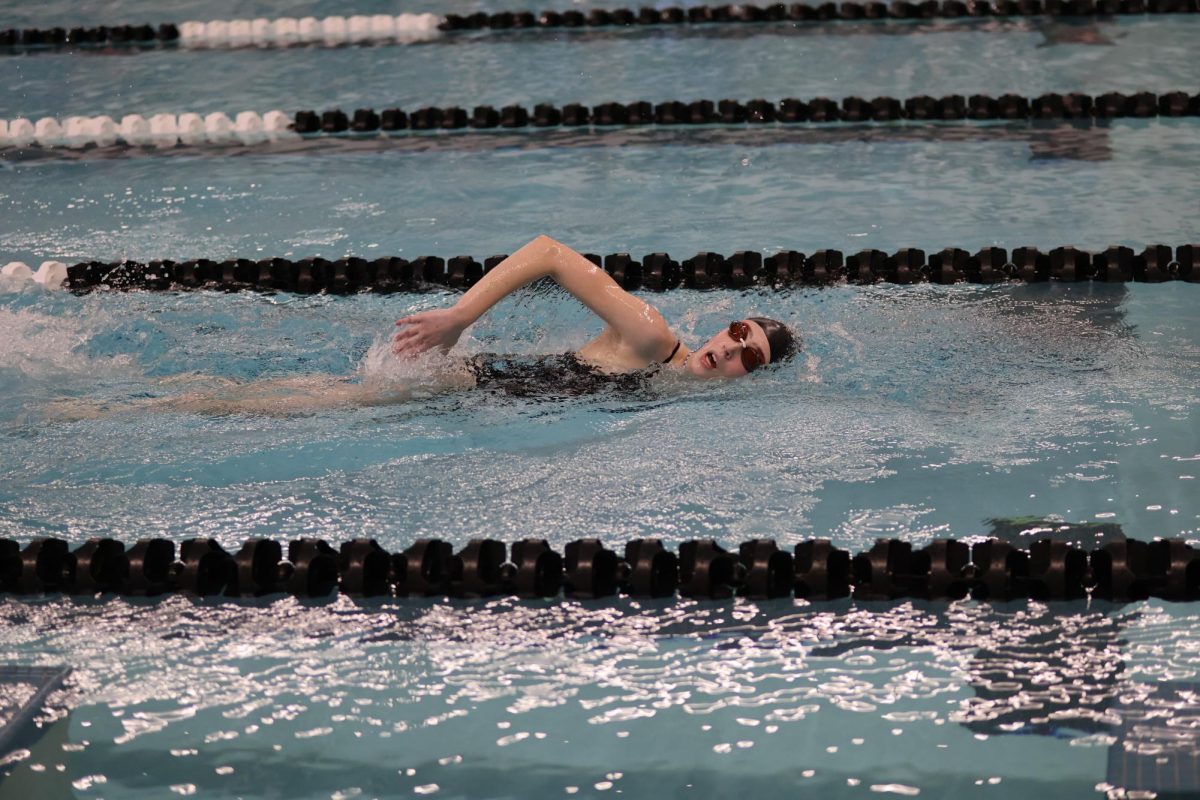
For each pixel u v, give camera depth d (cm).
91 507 583
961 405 662
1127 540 516
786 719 438
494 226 977
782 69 1354
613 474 601
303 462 619
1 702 459
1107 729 426
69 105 1356
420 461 617
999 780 405
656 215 987
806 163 1093
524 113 1233
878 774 410
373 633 496
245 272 883
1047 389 677
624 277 859
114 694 461
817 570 513
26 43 1620
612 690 457
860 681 457
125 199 1072
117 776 420
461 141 1198
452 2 1700
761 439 629
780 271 861
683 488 586
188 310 814
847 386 684
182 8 1739
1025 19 1490
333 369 714
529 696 456
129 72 1480
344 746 432
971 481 584
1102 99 1170
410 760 424
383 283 873
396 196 1055
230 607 514
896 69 1333
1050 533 542
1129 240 892
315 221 1002
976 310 792
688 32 1524
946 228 934
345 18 1627
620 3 1641
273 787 412
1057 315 779
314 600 518
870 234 930
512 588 520
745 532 550
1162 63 1292
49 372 716
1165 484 575
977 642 477
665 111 1220
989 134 1141
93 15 1720
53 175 1145
